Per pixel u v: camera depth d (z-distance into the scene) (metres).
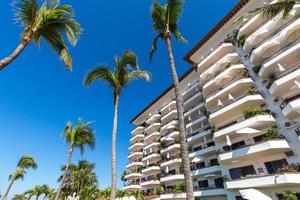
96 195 46.44
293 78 17.17
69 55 8.23
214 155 28.05
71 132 23.30
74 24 8.12
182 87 43.12
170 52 13.91
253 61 23.36
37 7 7.44
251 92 21.97
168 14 14.79
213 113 25.77
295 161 16.78
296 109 16.11
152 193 37.69
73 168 48.56
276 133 17.94
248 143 21.77
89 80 12.86
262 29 22.30
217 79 27.45
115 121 12.44
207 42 34.06
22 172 35.22
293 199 14.86
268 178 16.48
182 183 30.28
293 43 18.73
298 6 18.70
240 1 27.73
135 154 51.06
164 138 40.41
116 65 13.62
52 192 54.12
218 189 23.81
